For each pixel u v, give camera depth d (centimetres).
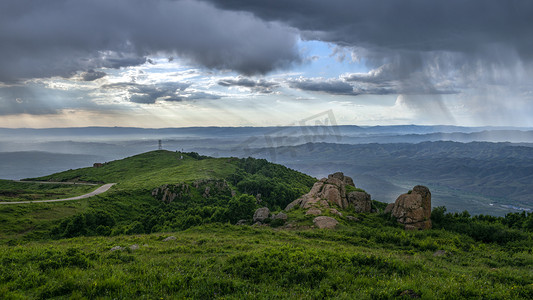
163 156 19288
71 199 8506
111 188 10919
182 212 6788
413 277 1483
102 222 6656
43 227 6169
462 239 3102
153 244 2678
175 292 1258
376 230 3347
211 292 1257
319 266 1556
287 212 4594
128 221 7550
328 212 4091
